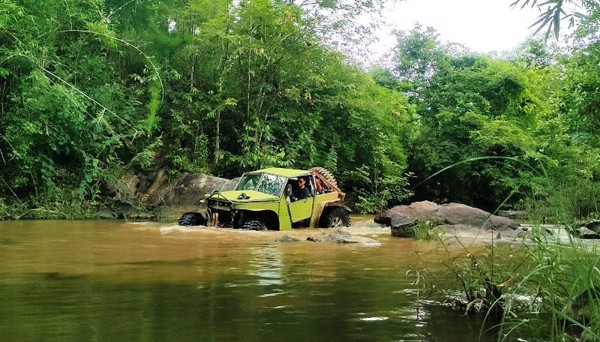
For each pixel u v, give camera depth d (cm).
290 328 308
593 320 286
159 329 301
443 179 2206
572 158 1634
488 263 424
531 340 300
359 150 1903
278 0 1802
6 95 1290
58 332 293
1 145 1284
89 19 1395
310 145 1720
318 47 1769
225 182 1419
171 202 1388
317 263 582
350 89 1839
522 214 1102
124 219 1255
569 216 526
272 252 678
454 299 393
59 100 1227
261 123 1662
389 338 295
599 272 302
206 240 809
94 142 1392
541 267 334
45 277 473
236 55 1650
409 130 2175
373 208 1748
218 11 1600
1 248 681
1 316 329
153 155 1490
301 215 1090
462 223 1016
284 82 1736
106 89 1401
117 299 382
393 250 714
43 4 1256
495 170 2014
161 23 1548
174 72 1539
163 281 458
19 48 1198
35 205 1275
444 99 2256
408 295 410
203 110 1619
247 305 367
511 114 2266
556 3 298
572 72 1412
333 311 354
